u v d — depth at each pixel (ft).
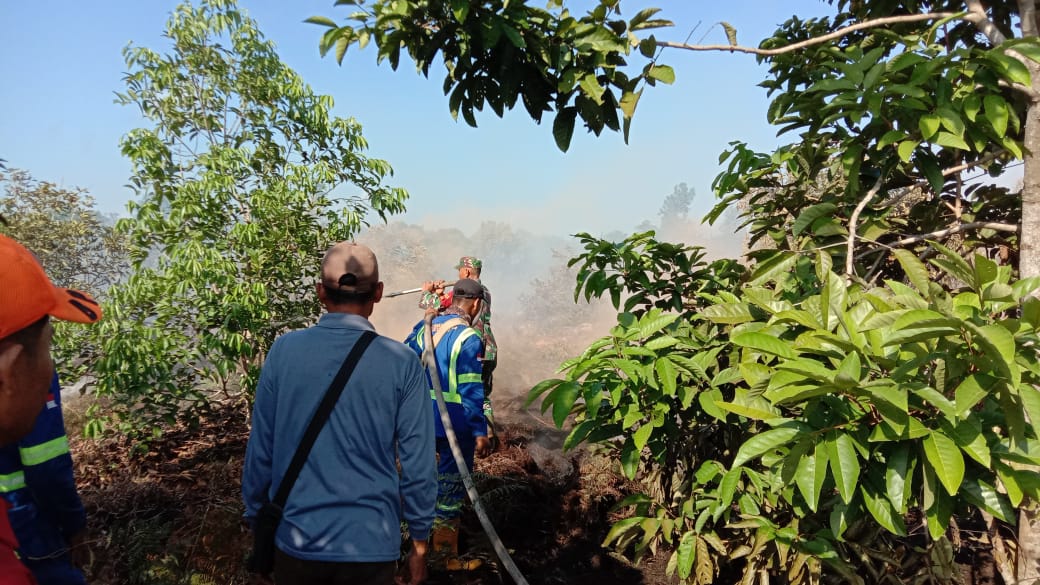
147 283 14.64
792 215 11.82
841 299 7.01
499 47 8.73
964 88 8.36
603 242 10.68
